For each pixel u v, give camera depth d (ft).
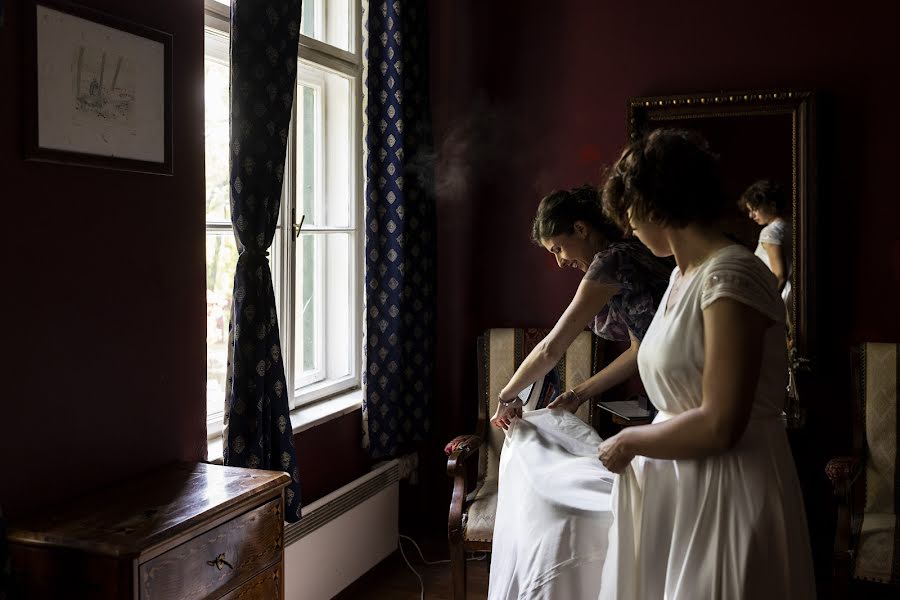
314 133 11.06
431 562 11.89
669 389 5.21
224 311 9.51
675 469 5.25
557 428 7.74
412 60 11.64
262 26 8.20
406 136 11.58
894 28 10.61
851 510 9.48
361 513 10.75
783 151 10.87
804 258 10.80
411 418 11.95
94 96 6.60
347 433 10.96
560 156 12.14
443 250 12.80
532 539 6.51
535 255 12.38
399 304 11.35
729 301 4.77
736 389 4.73
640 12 11.64
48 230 6.35
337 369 11.73
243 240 8.16
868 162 10.80
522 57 12.23
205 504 6.35
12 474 6.14
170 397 7.63
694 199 5.05
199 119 7.84
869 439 10.25
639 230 5.40
